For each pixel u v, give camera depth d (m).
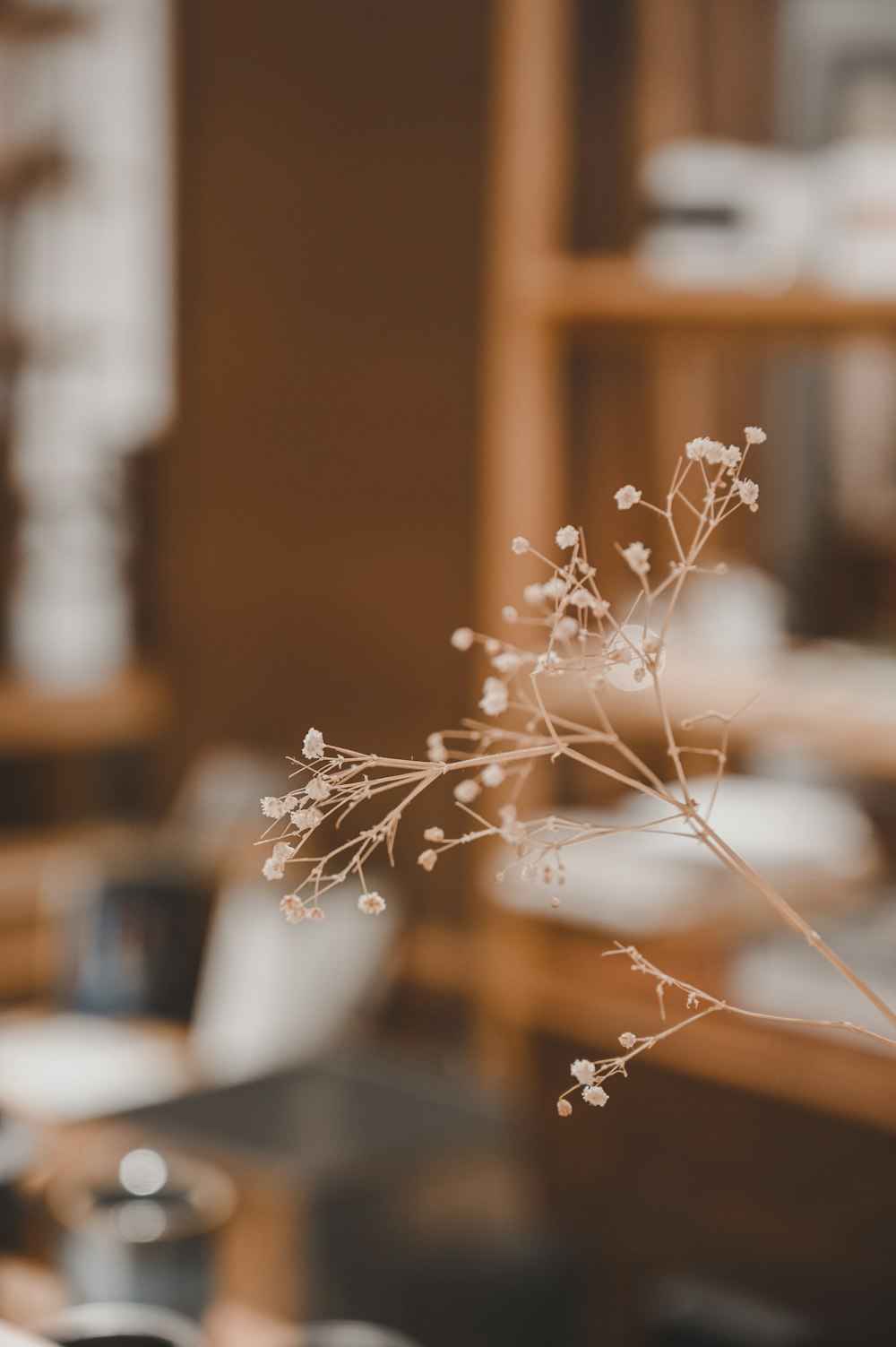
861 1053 2.12
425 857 0.64
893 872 2.41
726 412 2.52
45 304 3.07
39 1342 0.79
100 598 2.96
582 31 2.58
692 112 2.52
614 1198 2.38
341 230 2.53
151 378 3.08
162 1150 1.49
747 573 2.52
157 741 2.81
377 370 2.50
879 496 2.41
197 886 2.01
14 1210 1.28
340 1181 1.40
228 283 2.69
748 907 2.26
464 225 2.38
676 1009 2.28
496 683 0.67
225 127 2.66
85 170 3.05
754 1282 2.24
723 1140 2.27
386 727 2.50
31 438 3.05
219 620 2.73
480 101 2.35
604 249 2.59
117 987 1.96
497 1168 1.77
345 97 2.51
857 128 2.40
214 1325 1.13
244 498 2.69
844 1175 2.16
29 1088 1.69
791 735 2.10
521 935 2.37
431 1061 2.28
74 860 2.53
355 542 2.54
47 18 3.00
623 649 0.66
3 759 2.92
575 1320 1.70
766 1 2.46
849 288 2.02
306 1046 1.98
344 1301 1.38
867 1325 2.15
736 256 2.18
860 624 2.43
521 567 2.37
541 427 2.38
